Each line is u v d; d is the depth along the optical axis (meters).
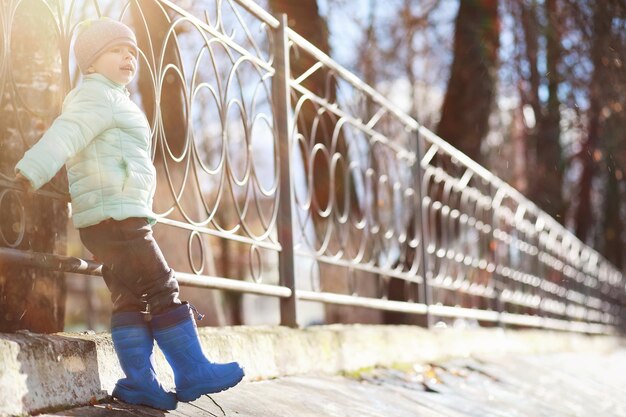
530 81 11.48
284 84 5.04
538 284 12.06
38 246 3.24
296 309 4.89
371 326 6.00
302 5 9.98
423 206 7.42
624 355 14.41
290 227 4.93
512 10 11.34
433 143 7.95
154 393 2.95
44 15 3.31
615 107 10.88
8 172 3.14
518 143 15.53
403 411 4.45
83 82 2.91
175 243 7.51
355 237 6.25
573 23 10.53
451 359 7.04
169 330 2.95
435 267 7.84
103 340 3.07
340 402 4.15
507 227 10.55
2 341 2.54
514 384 6.64
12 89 3.04
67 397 2.78
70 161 2.87
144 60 3.73
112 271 2.91
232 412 3.32
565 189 22.11
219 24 4.46
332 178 5.79
